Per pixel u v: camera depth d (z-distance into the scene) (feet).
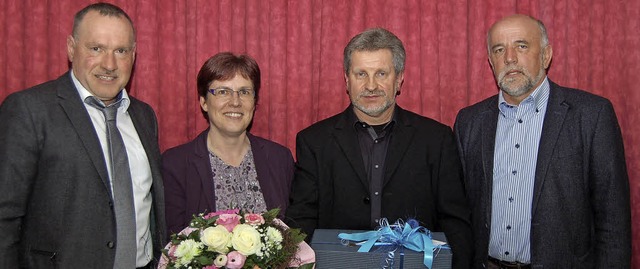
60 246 5.87
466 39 8.13
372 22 8.10
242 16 8.11
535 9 8.02
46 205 5.86
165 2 8.08
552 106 6.71
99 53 6.14
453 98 8.20
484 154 6.97
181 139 8.20
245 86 6.83
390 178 6.80
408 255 5.59
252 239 5.07
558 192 6.46
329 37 8.15
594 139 6.39
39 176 5.89
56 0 8.01
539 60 6.72
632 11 7.93
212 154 7.08
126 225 6.20
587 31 8.05
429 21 8.09
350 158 6.85
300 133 7.26
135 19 8.05
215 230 5.10
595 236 6.61
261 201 7.02
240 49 8.13
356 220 6.77
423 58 8.14
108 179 6.09
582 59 8.09
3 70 8.02
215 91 6.79
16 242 5.79
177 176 6.86
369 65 6.63
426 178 6.86
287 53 8.18
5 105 5.95
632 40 7.95
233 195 6.95
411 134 6.98
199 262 5.03
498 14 8.05
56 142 5.88
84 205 5.93
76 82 6.33
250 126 8.26
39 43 7.99
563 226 6.45
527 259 6.70
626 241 6.37
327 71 8.18
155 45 8.09
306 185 6.94
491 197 6.86
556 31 8.08
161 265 5.65
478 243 6.97
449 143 7.02
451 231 6.66
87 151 5.98
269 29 8.18
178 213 6.78
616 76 8.02
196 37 8.14
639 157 7.98
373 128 7.11
